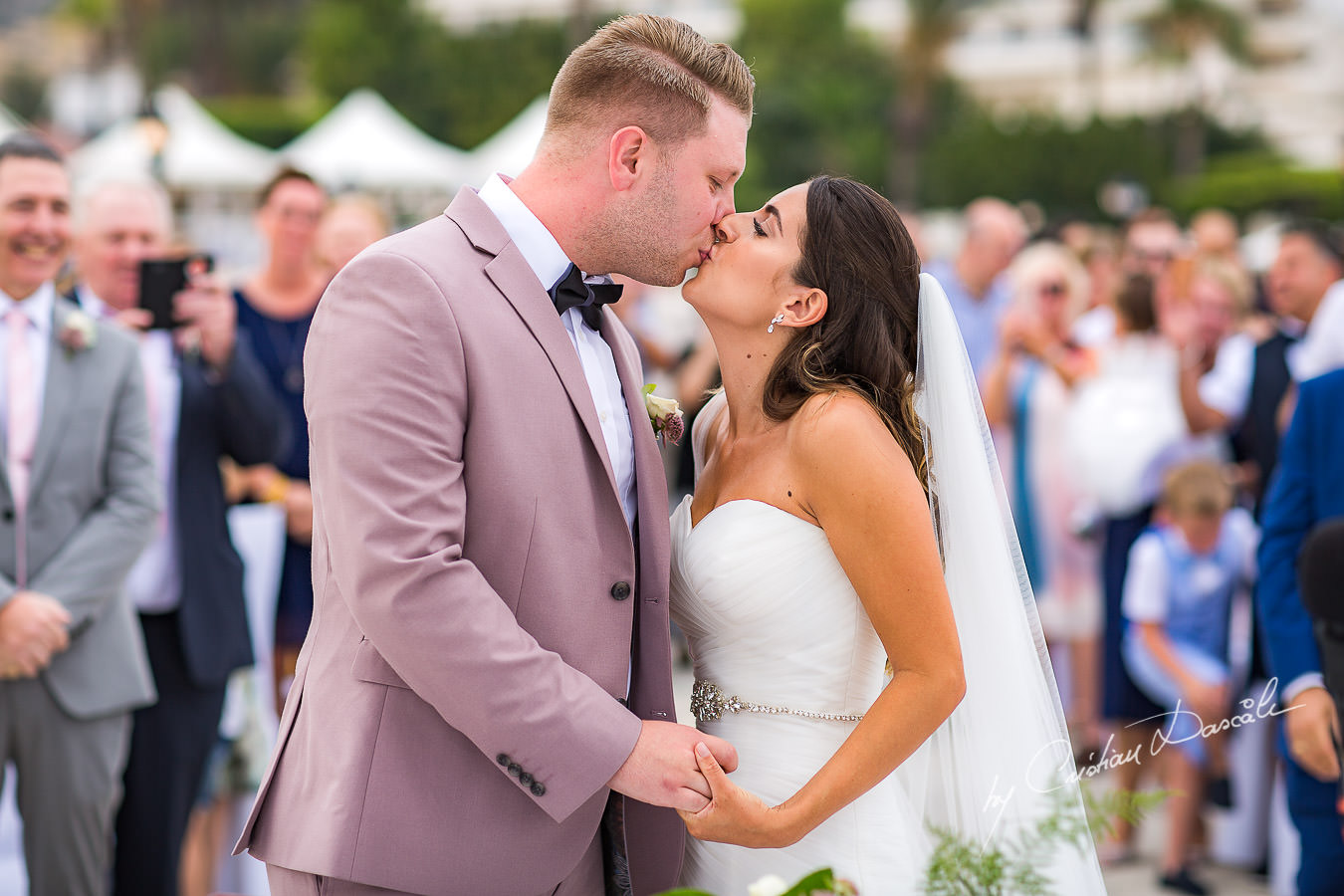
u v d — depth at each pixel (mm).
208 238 13016
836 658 2150
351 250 4301
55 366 3016
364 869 1867
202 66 46781
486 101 37656
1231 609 4262
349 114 13102
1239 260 7316
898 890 2131
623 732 1875
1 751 2924
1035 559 5246
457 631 1778
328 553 2014
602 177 2010
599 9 37031
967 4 45875
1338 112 64938
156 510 3094
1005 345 5285
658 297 10750
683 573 2199
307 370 1923
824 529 2074
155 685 3348
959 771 2201
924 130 45531
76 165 11859
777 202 2180
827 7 47281
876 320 2141
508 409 1908
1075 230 8055
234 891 3756
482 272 1964
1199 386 5262
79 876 3002
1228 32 52250
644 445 2129
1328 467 2893
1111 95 65000
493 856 1917
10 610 2818
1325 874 2830
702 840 2213
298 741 2006
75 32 52219
